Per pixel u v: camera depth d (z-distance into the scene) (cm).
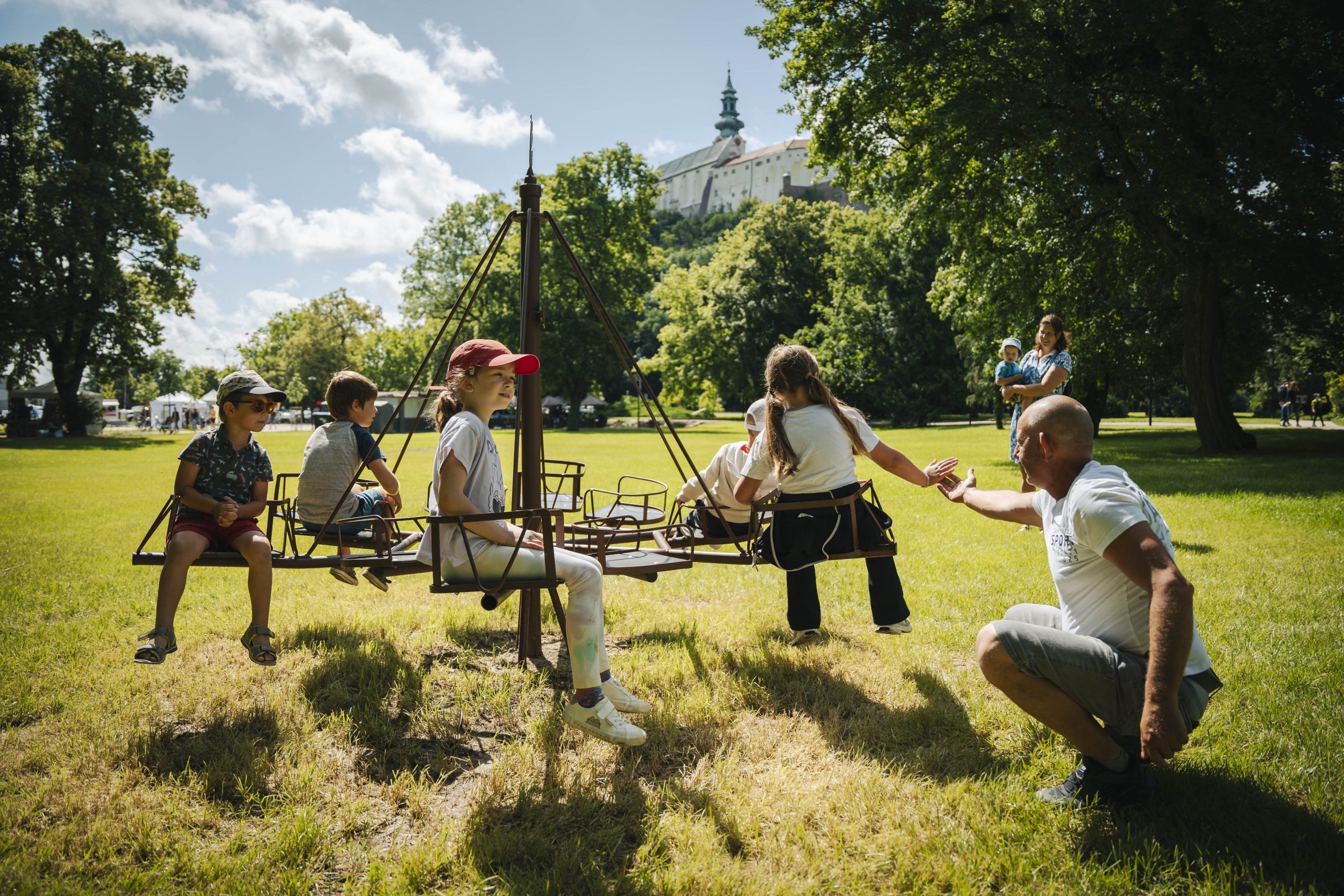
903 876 217
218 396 356
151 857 229
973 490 326
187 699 336
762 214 5397
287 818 247
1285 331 2166
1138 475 1283
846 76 1727
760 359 5216
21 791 264
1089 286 2003
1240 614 443
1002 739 301
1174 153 1535
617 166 4838
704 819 247
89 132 3444
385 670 376
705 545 404
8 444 2942
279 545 700
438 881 219
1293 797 251
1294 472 1250
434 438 3722
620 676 374
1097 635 246
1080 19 1459
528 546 298
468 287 377
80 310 3419
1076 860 223
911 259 4275
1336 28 1463
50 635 429
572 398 4959
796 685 358
